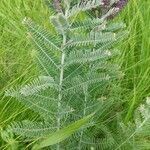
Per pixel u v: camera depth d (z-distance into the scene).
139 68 0.37
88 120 0.26
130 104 0.33
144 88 0.35
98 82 0.27
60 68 0.25
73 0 0.24
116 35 0.26
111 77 0.27
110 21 0.30
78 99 0.27
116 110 0.33
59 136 0.24
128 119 0.32
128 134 0.27
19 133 0.26
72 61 0.24
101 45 0.26
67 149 0.28
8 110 0.32
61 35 0.24
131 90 0.36
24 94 0.23
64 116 0.26
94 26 0.25
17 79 0.33
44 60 0.25
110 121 0.32
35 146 0.25
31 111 0.32
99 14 0.28
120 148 0.28
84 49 0.26
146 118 0.26
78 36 0.23
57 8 0.25
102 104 0.27
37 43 0.24
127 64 0.37
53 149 0.27
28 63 0.36
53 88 0.25
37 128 0.26
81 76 0.25
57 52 0.25
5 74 0.36
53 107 0.26
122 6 0.28
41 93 0.25
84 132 0.28
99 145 0.28
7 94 0.25
